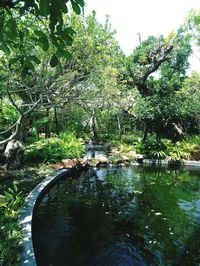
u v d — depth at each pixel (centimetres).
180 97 1838
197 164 1521
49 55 637
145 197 871
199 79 1923
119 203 802
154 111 1652
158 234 590
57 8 145
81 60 819
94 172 1262
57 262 463
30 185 821
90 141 2425
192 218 690
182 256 496
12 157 1002
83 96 964
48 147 1226
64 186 974
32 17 498
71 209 730
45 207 730
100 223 641
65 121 2334
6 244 402
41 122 1425
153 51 1869
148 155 1627
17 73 609
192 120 2056
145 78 1886
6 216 525
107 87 1152
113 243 542
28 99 966
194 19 1672
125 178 1158
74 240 547
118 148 1950
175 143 1820
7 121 1209
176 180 1140
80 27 755
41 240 540
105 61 922
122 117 2527
